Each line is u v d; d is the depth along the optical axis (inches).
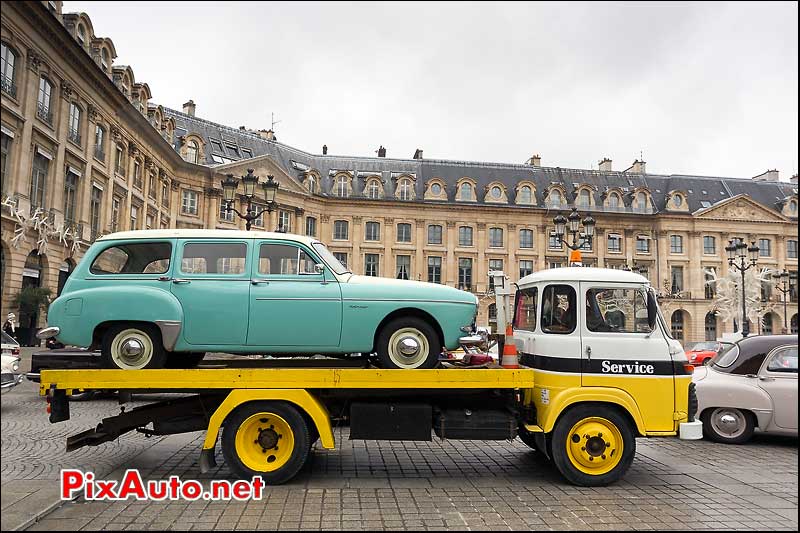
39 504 208.5
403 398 258.4
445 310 256.4
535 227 2154.3
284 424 241.8
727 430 357.1
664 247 2192.4
